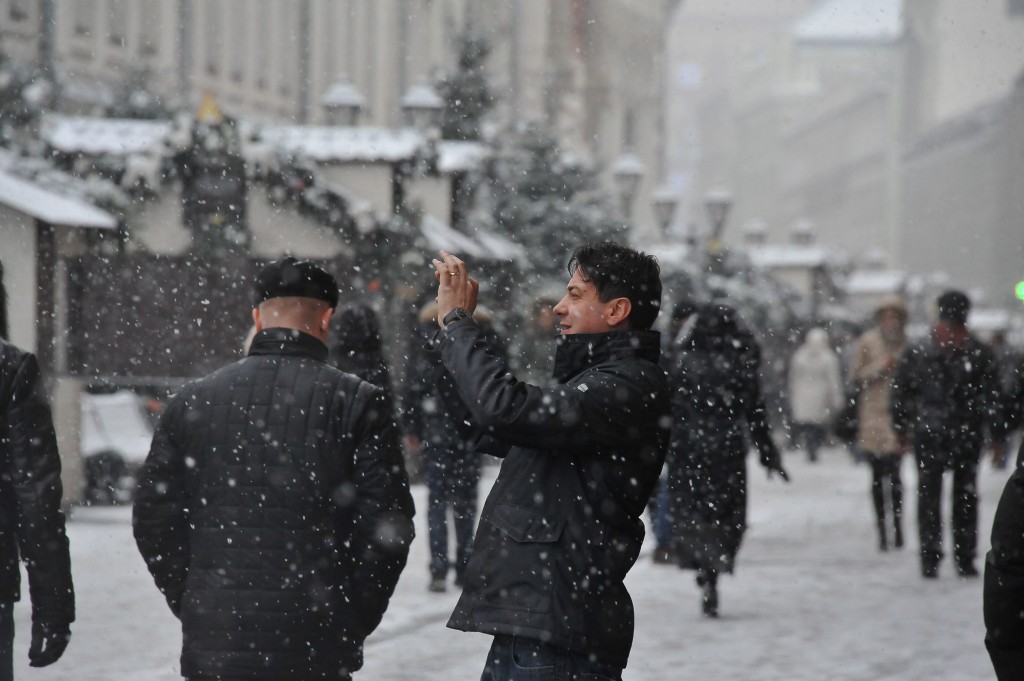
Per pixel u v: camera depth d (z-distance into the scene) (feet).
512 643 39.63
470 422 41.29
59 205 147.54
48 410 45.91
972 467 107.65
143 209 171.63
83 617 86.38
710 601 92.32
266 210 176.55
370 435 44.01
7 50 236.63
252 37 345.31
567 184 263.90
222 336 172.65
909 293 480.64
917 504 108.88
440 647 79.71
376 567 43.91
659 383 40.65
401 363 179.73
